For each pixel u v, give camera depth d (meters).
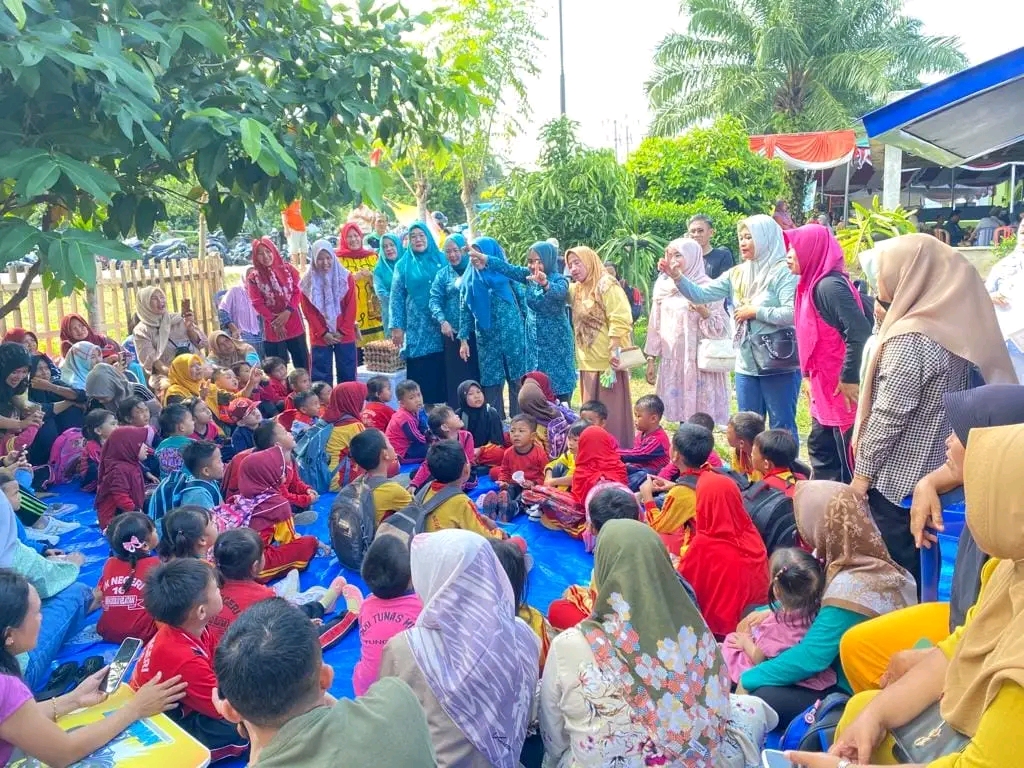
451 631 2.29
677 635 2.25
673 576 2.33
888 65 20.36
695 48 21.30
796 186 18.47
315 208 4.11
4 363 5.21
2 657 2.37
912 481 3.01
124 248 2.95
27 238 2.81
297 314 7.93
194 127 3.18
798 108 20.77
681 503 3.71
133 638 3.19
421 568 2.41
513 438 5.30
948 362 2.94
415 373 7.43
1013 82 3.17
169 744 2.48
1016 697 1.37
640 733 2.18
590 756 2.18
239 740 2.78
